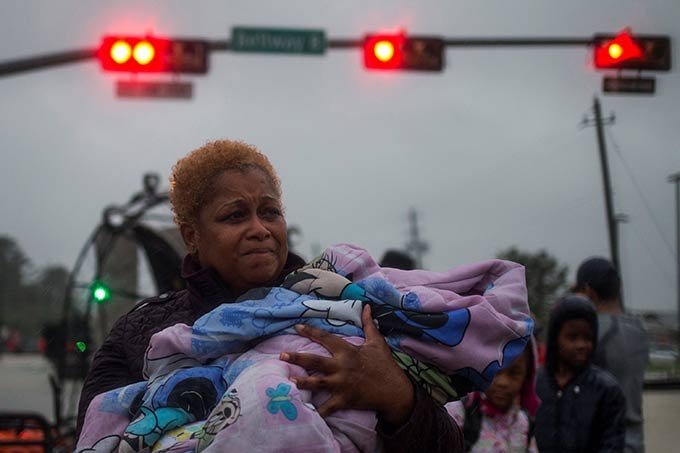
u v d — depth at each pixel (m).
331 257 2.36
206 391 2.09
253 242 2.27
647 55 12.34
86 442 2.17
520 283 2.35
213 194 2.29
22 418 5.79
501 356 2.21
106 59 12.52
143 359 2.30
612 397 4.52
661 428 8.95
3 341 44.12
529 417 4.17
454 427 2.30
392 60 13.05
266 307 2.16
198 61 12.78
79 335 8.35
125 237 8.91
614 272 5.49
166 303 2.43
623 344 5.10
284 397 1.92
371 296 2.23
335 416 2.03
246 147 2.37
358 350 2.09
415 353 2.18
